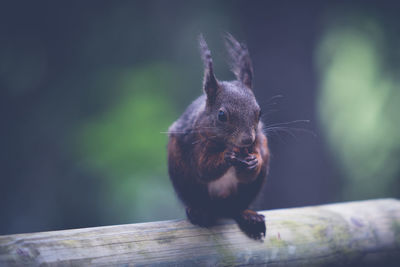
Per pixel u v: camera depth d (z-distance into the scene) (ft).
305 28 38.75
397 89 49.06
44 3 50.06
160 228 16.93
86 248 15.40
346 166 48.75
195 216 18.33
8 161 49.90
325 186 39.24
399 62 49.01
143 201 47.01
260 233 17.87
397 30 47.39
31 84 50.70
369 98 50.11
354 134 49.98
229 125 19.02
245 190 20.98
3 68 50.06
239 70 21.11
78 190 48.26
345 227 19.06
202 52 20.02
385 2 46.11
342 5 45.65
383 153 48.55
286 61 38.50
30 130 50.26
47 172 49.47
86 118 50.01
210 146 19.47
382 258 19.61
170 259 16.39
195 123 20.11
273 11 38.60
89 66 51.01
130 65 51.29
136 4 50.72
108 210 47.47
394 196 47.52
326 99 49.37
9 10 49.83
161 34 51.16
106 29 50.83
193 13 50.19
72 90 50.29
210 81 19.69
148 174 47.19
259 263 17.61
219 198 20.80
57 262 14.87
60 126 50.11
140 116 48.08
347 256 18.92
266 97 38.40
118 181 46.80
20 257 14.62
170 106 48.93
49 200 48.93
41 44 50.80
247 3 39.11
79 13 50.52
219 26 47.16
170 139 21.48
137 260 15.87
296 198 38.22
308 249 18.20
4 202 49.39
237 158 18.94
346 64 50.26
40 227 47.98
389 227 19.66
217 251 17.07
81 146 48.44
